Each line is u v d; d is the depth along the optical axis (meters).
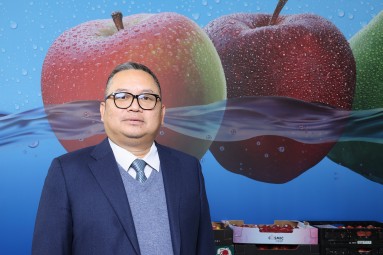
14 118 2.72
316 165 2.86
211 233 1.32
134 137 1.20
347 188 2.86
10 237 2.67
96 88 2.77
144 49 2.80
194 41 2.83
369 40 2.91
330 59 2.88
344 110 2.88
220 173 2.81
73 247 1.14
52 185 1.16
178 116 2.79
